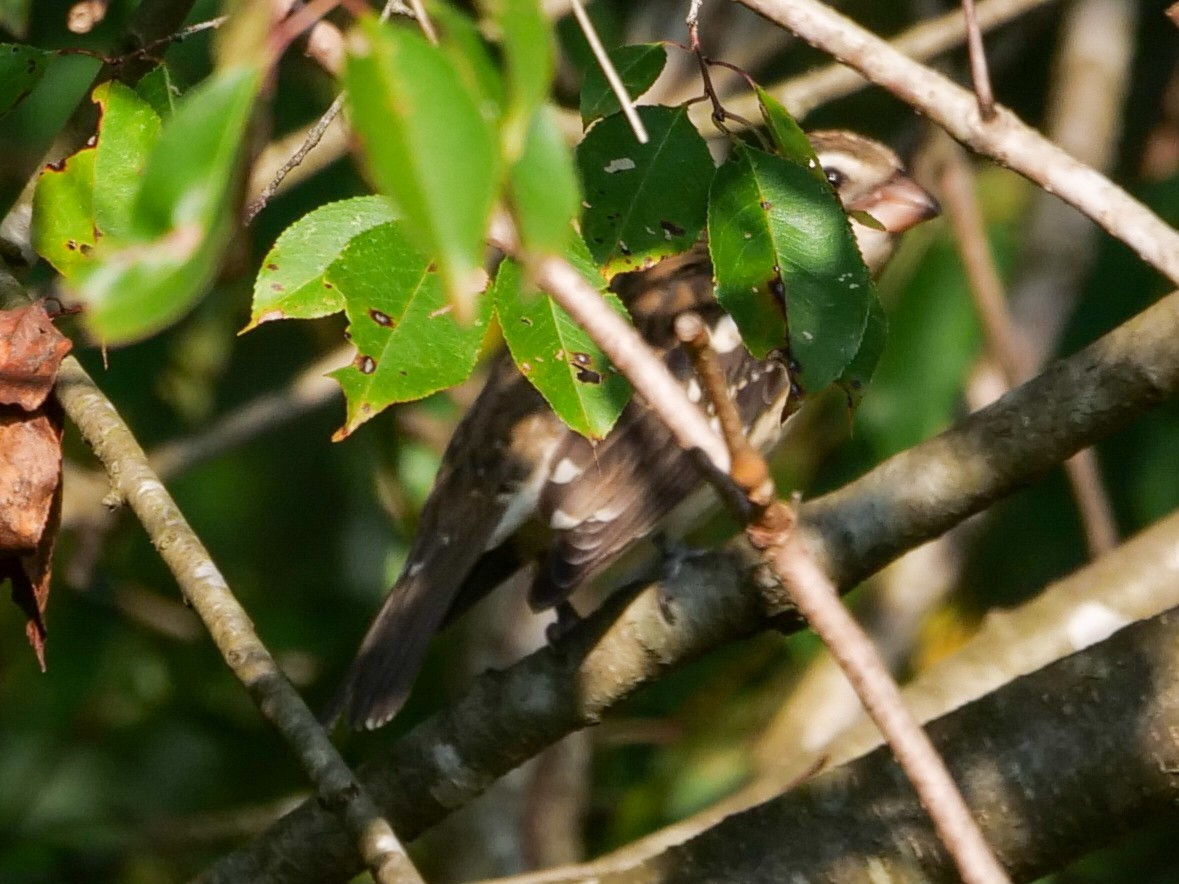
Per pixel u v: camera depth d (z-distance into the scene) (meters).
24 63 6.84
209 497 13.52
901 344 11.66
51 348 7.09
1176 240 5.97
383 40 3.96
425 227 3.90
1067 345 12.57
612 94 5.95
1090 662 7.04
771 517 4.67
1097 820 6.94
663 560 9.90
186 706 13.03
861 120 13.91
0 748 13.04
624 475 9.60
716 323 10.28
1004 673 8.84
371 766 8.10
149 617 12.85
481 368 12.54
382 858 6.30
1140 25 14.17
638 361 4.76
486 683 7.96
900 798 7.20
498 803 12.25
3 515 7.00
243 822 12.36
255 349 13.27
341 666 12.92
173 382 13.20
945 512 7.15
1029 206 12.74
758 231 5.85
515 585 12.34
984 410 7.16
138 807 13.16
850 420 6.26
